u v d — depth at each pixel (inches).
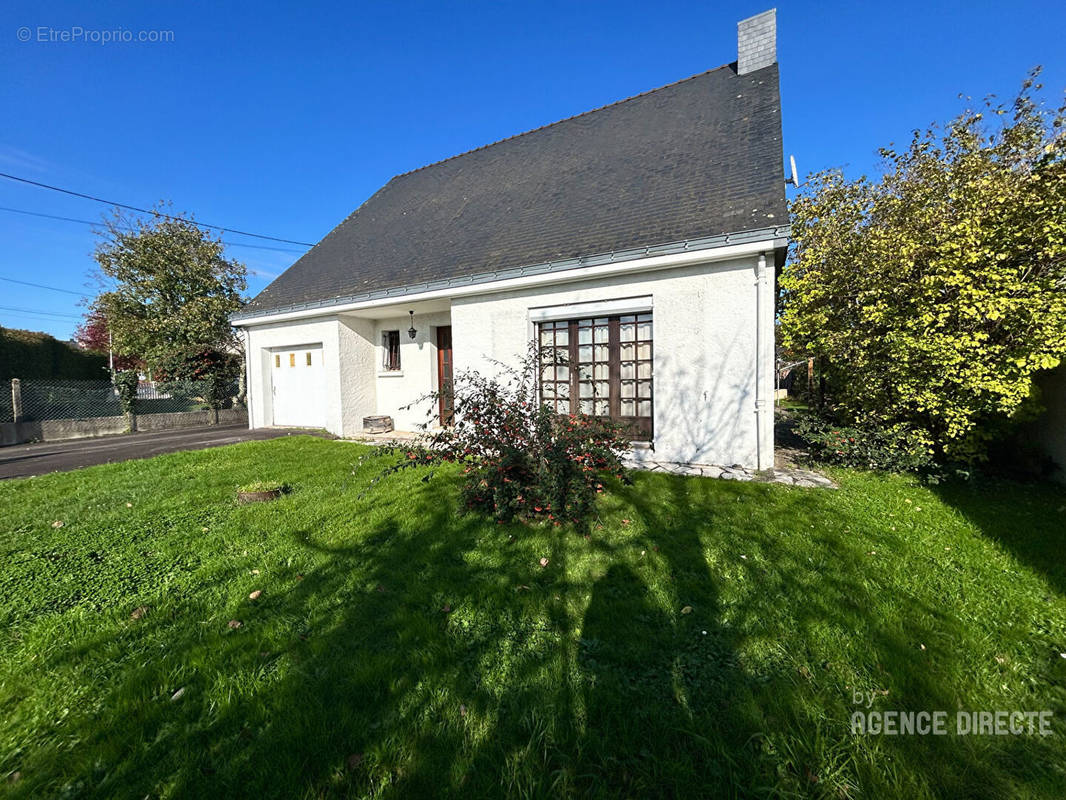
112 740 67.4
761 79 327.3
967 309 180.9
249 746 66.3
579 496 145.5
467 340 296.2
